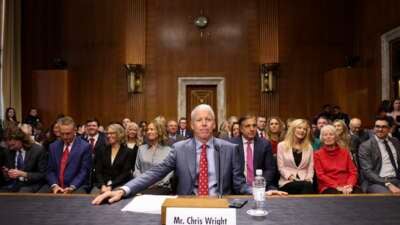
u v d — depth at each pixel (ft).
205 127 8.82
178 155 8.90
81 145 13.74
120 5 33.88
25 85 33.40
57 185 12.92
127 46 32.99
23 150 13.76
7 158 13.79
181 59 33.65
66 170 13.46
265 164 13.37
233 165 9.15
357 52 33.12
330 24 33.91
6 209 6.84
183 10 33.73
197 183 8.84
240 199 7.70
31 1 33.91
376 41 29.58
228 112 33.37
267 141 13.66
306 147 13.44
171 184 11.79
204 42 33.68
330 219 6.18
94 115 33.78
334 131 13.03
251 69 33.42
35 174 13.46
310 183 12.41
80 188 13.28
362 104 30.71
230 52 33.60
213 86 33.83
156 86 33.50
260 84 33.40
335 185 12.60
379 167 14.10
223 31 33.68
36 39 33.88
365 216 6.38
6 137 13.66
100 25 34.01
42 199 7.73
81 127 24.09
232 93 33.45
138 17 33.09
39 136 26.84
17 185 13.50
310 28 33.86
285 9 33.86
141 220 6.07
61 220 6.10
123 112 33.60
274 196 8.21
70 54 34.09
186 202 5.95
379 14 29.09
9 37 30.83
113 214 6.46
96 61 33.99
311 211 6.73
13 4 31.55
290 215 6.44
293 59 33.68
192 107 33.88
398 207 7.05
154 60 33.63
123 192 7.68
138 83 32.89
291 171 13.37
